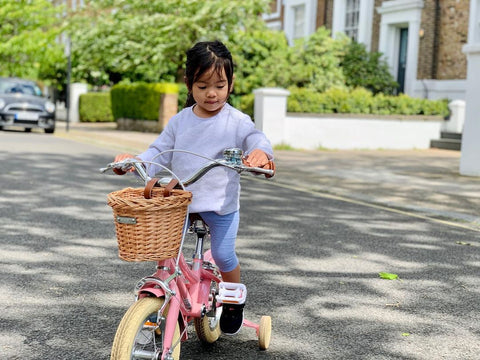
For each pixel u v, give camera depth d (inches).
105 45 791.7
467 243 235.6
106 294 163.5
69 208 277.4
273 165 109.6
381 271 194.1
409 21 755.4
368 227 259.0
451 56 714.8
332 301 163.9
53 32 1032.2
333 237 237.8
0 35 1011.9
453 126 697.6
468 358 130.1
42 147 549.3
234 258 125.3
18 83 764.6
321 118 634.8
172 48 752.3
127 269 187.2
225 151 104.5
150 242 97.6
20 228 236.1
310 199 327.0
